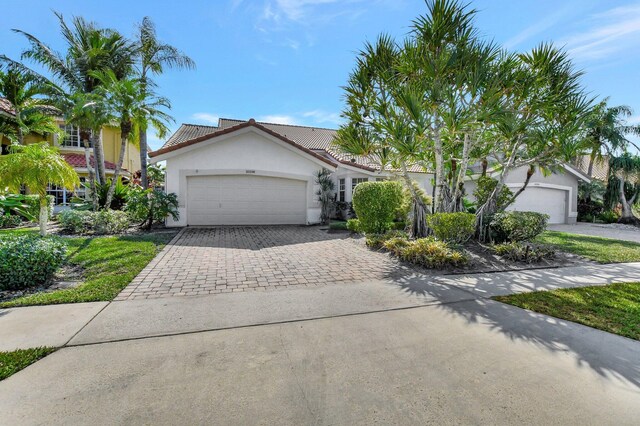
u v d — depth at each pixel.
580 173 19.19
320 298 4.83
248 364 2.97
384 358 3.11
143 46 16.52
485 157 11.18
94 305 4.40
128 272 6.05
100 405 2.37
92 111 12.57
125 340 3.39
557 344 3.43
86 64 14.48
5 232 10.31
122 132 13.63
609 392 2.61
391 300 4.77
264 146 14.25
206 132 21.52
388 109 8.77
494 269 6.86
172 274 6.08
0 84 15.43
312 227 13.84
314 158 14.89
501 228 9.30
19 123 15.49
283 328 3.76
